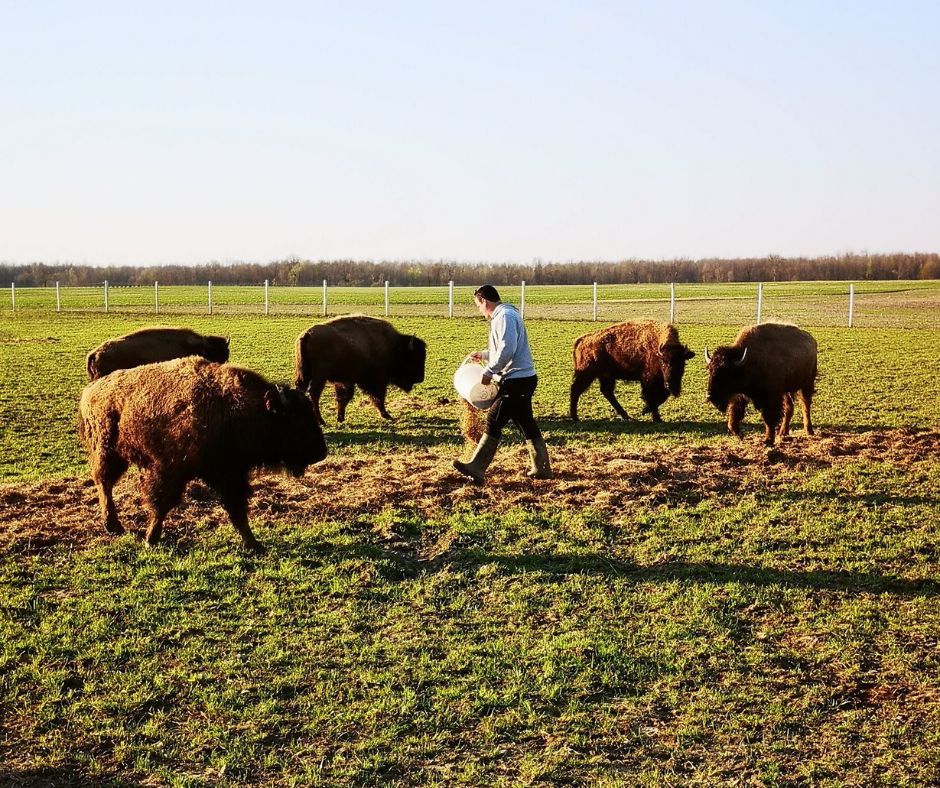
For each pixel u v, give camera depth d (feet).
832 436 41.60
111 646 19.27
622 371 47.78
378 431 45.44
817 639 19.48
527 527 26.63
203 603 21.54
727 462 34.86
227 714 16.70
